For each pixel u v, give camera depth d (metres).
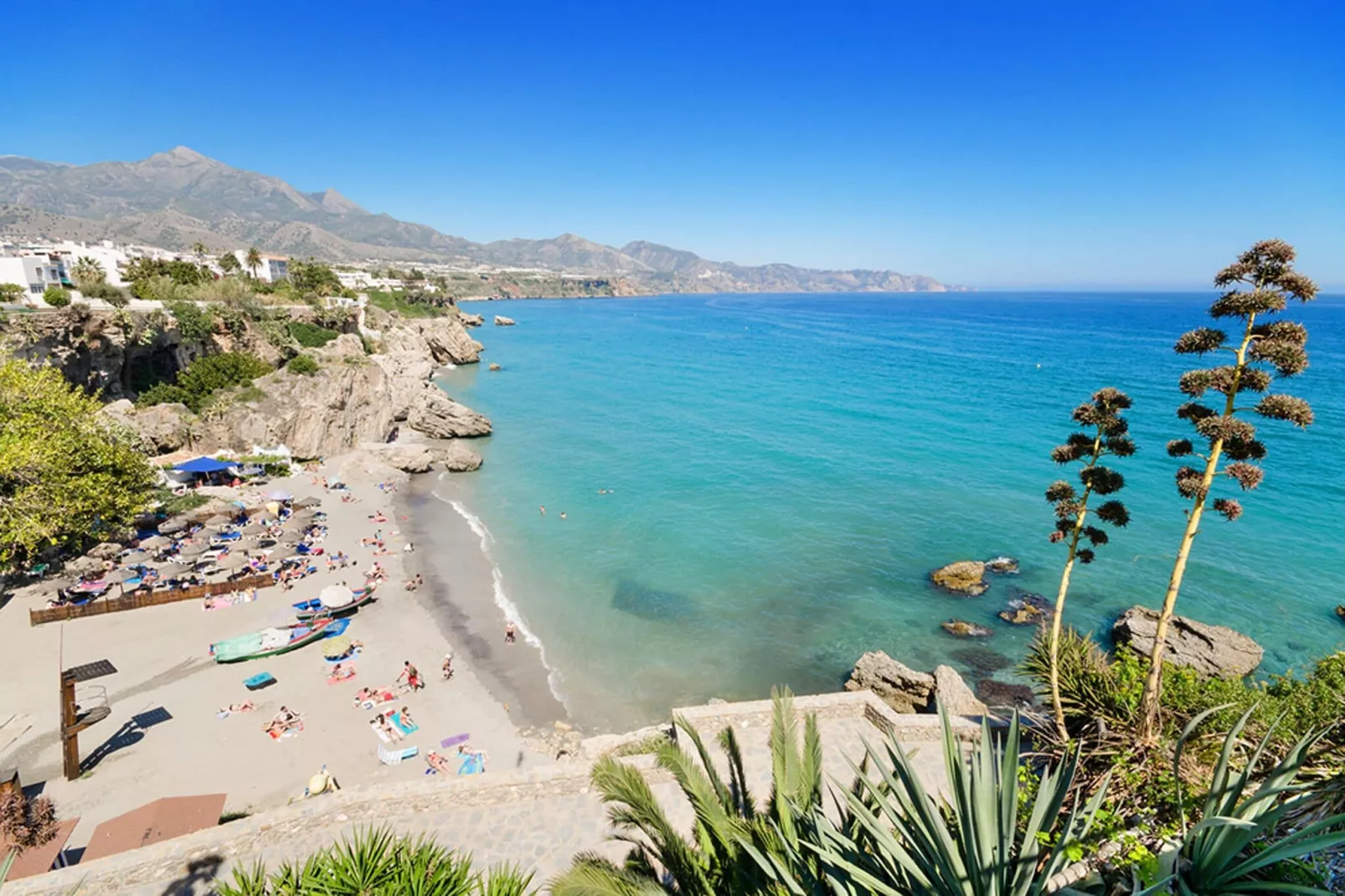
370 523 44.19
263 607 31.88
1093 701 12.41
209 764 21.66
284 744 22.84
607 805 14.91
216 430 52.91
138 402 54.69
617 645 31.50
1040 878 6.51
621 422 79.31
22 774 20.53
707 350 155.25
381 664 28.33
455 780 14.90
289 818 13.82
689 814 14.99
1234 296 9.30
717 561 40.59
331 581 35.25
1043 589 36.72
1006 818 6.52
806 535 44.50
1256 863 5.81
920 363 128.62
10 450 29.30
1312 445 61.56
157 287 69.06
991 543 42.78
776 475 57.72
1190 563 38.75
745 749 16.97
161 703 24.56
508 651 30.50
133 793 20.11
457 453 58.84
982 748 7.02
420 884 8.15
